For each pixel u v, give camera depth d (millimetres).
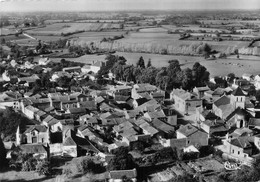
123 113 160125
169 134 134750
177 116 164375
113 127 142000
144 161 113062
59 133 136000
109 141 135375
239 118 143250
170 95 192500
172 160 114875
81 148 123438
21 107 174875
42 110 167250
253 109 156000
